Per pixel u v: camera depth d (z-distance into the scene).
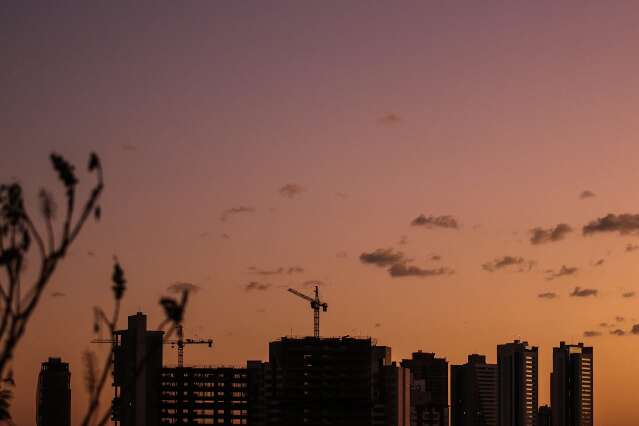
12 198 34.97
